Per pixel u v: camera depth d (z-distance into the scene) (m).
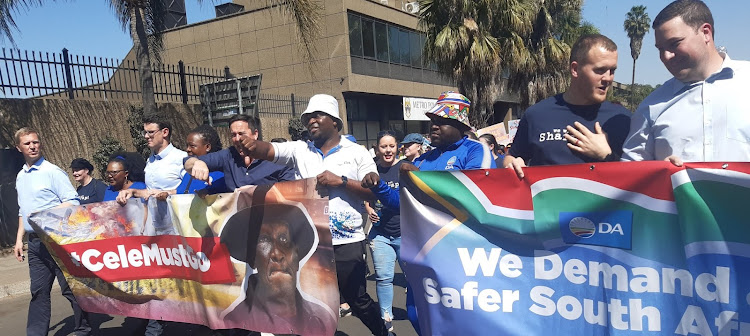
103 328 4.69
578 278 2.27
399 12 22.08
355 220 3.31
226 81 11.76
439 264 2.54
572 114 2.53
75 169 4.62
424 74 24.02
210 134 4.02
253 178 3.37
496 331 2.43
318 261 2.99
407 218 2.62
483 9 13.44
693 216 2.00
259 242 3.13
